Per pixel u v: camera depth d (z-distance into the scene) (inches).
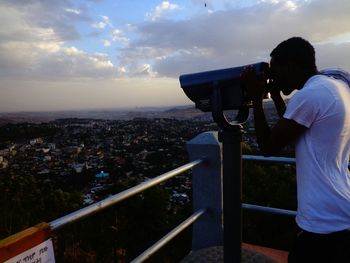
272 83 70.3
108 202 65.2
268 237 326.3
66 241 287.3
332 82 61.5
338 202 59.1
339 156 61.3
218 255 106.0
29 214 249.3
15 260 41.0
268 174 323.9
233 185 71.6
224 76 67.2
